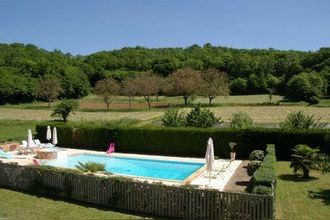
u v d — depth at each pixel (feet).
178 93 312.71
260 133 95.91
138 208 50.85
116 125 119.24
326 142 89.86
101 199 53.93
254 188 46.88
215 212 46.09
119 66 479.00
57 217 47.70
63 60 461.37
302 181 67.41
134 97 385.50
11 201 55.88
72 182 57.06
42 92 318.45
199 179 71.36
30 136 108.37
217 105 284.41
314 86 319.06
